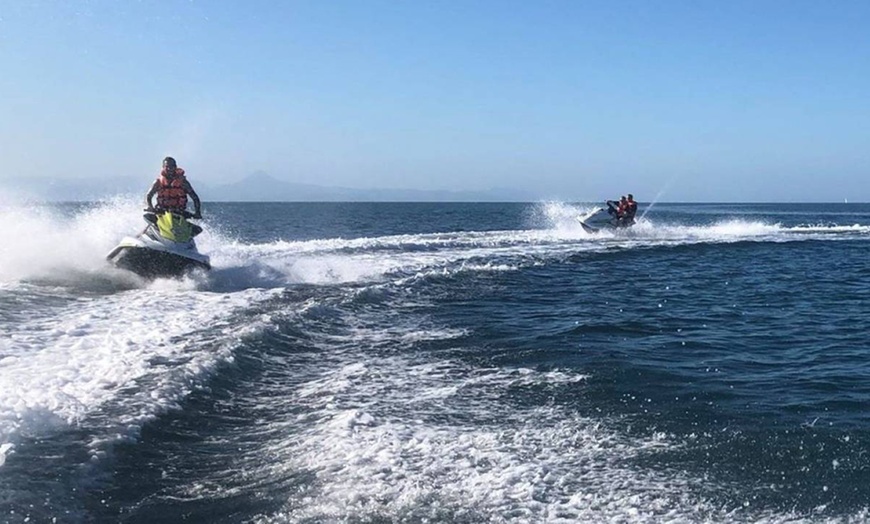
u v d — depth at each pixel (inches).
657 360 347.6
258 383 278.4
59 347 291.7
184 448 206.1
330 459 199.3
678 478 195.2
